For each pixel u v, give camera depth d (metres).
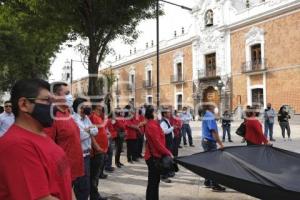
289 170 5.83
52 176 2.38
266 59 32.88
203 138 8.45
